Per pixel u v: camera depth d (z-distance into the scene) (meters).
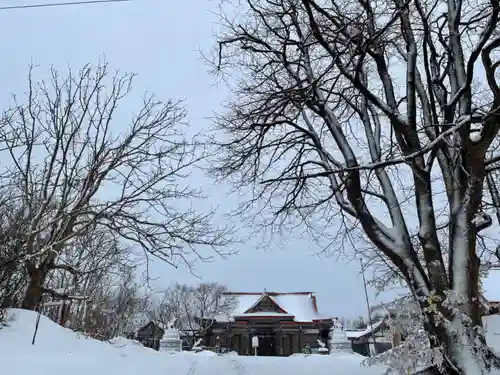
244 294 58.28
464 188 7.25
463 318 6.07
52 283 23.77
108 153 16.84
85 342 9.20
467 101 7.46
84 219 17.84
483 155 7.16
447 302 6.19
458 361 5.89
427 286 6.83
